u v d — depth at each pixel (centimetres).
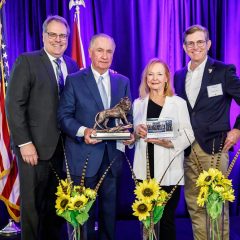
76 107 233
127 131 222
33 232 250
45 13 327
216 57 344
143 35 336
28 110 245
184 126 232
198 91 254
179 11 338
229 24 339
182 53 341
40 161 246
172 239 227
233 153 349
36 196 251
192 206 264
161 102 233
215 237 191
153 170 226
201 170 179
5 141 296
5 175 300
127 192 350
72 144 234
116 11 334
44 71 245
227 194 161
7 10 321
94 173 229
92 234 243
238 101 245
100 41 227
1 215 346
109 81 238
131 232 318
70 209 157
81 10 328
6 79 299
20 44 327
